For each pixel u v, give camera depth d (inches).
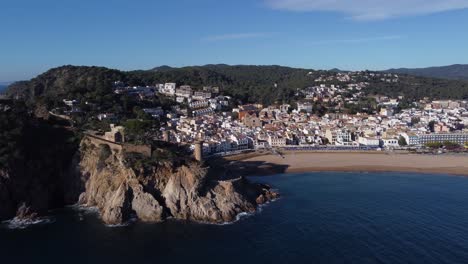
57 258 4569.4
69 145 6865.2
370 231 5211.6
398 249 4670.3
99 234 5221.5
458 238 4953.3
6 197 5807.1
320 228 5344.5
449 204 6318.9
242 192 6407.5
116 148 6520.7
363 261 4397.1
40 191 6176.2
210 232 5270.7
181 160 6343.5
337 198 6742.1
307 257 4510.3
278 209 6181.1
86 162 6589.6
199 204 5856.3
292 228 5369.1
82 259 4537.4
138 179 5910.4
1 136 6117.1
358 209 6112.2
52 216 5890.8
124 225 5526.6
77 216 5871.1
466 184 7682.1
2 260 4532.5
